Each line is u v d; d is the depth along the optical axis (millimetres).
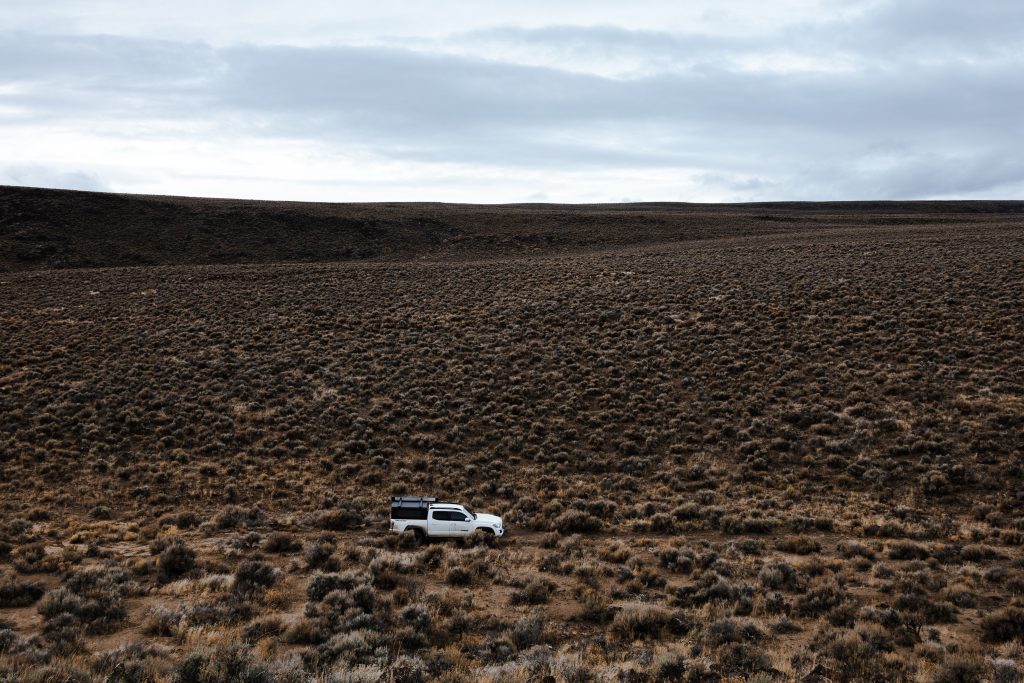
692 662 11555
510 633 13062
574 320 49719
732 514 23781
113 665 10820
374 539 21250
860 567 18391
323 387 38812
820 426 30594
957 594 15539
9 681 9469
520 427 33156
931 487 24812
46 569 17625
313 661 11203
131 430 32500
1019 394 30953
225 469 28453
